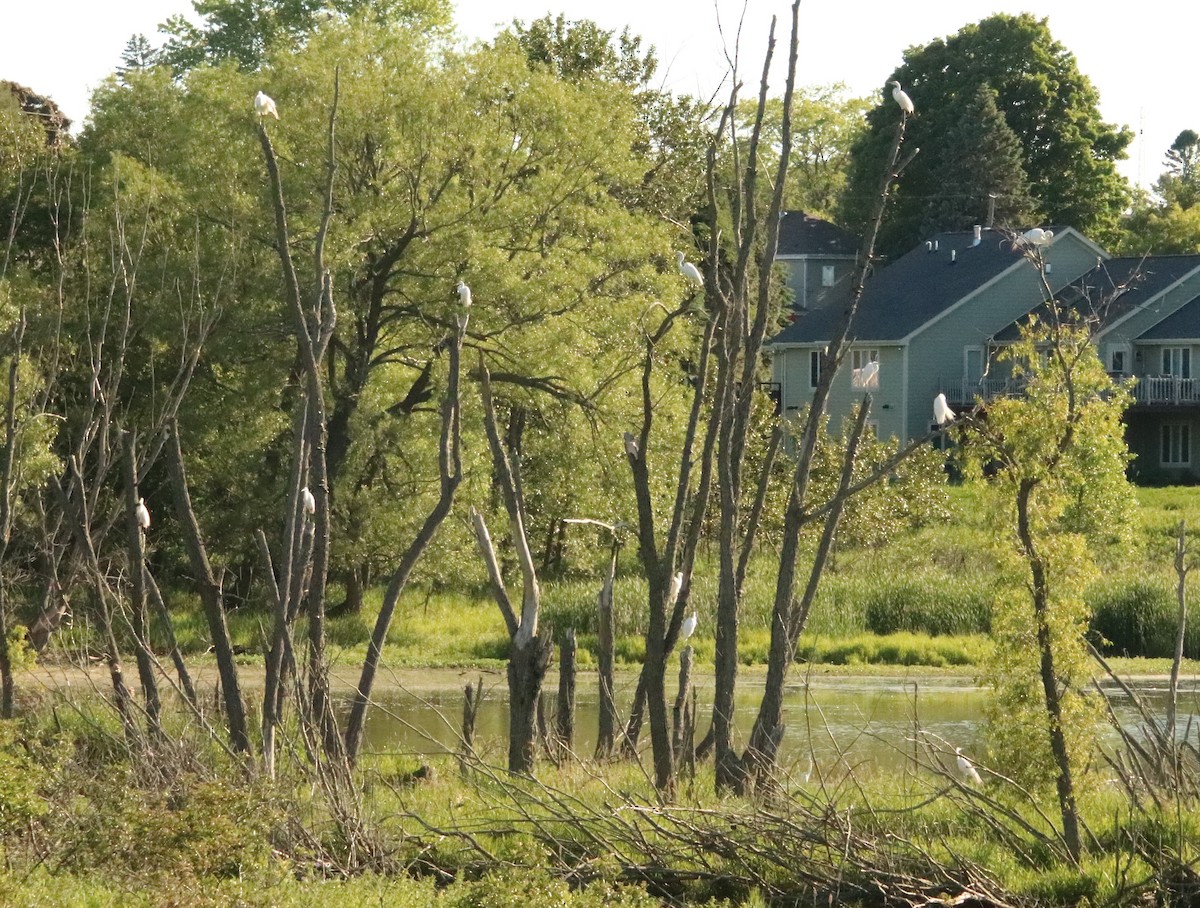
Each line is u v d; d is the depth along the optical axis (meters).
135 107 64.38
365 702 25.83
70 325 52.78
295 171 56.84
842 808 23.14
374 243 59.12
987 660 21.38
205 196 56.50
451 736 37.97
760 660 55.06
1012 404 20.66
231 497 61.78
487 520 64.94
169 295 52.78
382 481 63.50
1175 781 22.62
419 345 61.09
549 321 59.25
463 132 59.41
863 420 25.14
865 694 47.88
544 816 23.08
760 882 20.55
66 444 49.66
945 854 21.23
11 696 28.38
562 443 63.81
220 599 24.77
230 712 24.50
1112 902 19.62
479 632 61.34
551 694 46.69
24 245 60.88
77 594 37.84
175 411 25.34
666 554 26.25
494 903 17.02
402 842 22.05
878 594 60.91
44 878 18.08
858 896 20.25
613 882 19.14
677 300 62.09
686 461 27.02
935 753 23.36
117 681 24.55
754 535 26.64
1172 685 23.48
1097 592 59.12
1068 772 20.94
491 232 59.84
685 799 24.58
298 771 24.44
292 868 19.69
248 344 55.75
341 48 59.81
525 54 64.62
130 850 18.91
